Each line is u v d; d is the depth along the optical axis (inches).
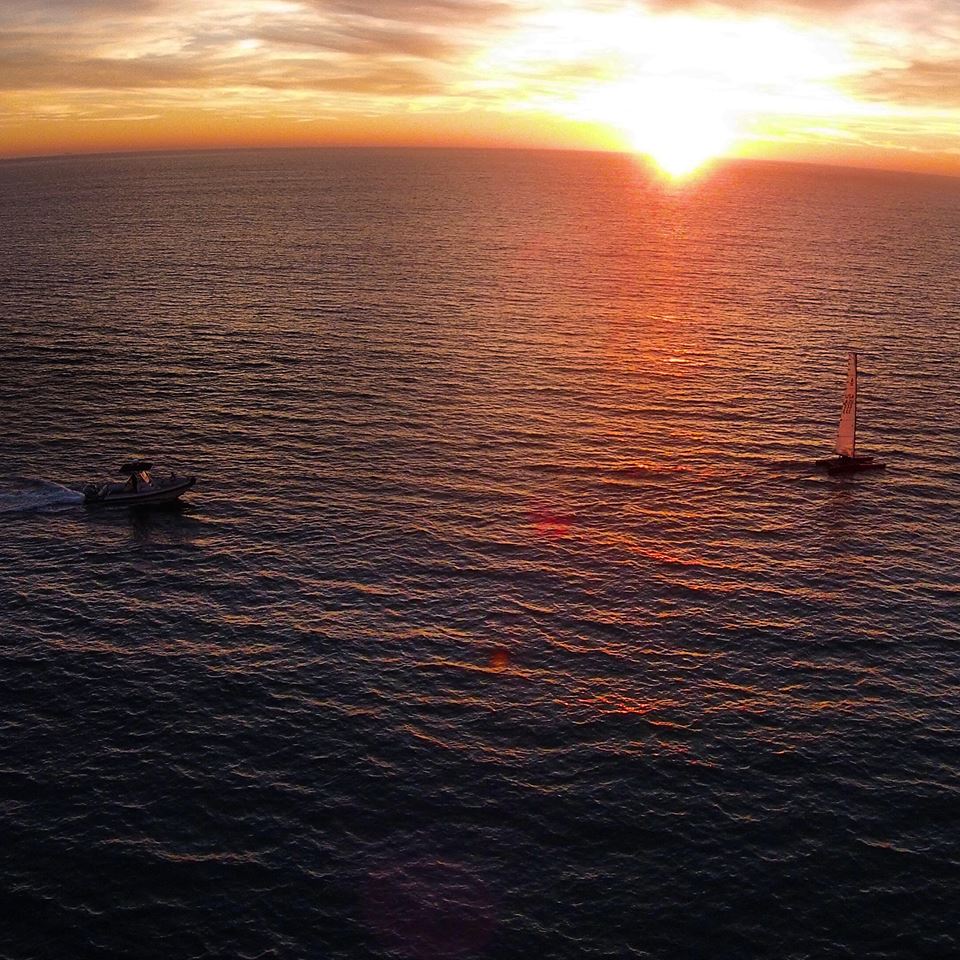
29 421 3425.2
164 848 1524.4
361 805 1620.3
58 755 1723.7
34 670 1963.6
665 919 1414.9
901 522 2758.4
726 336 4884.4
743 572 2440.9
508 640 2111.2
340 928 1386.6
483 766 1716.3
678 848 1544.0
